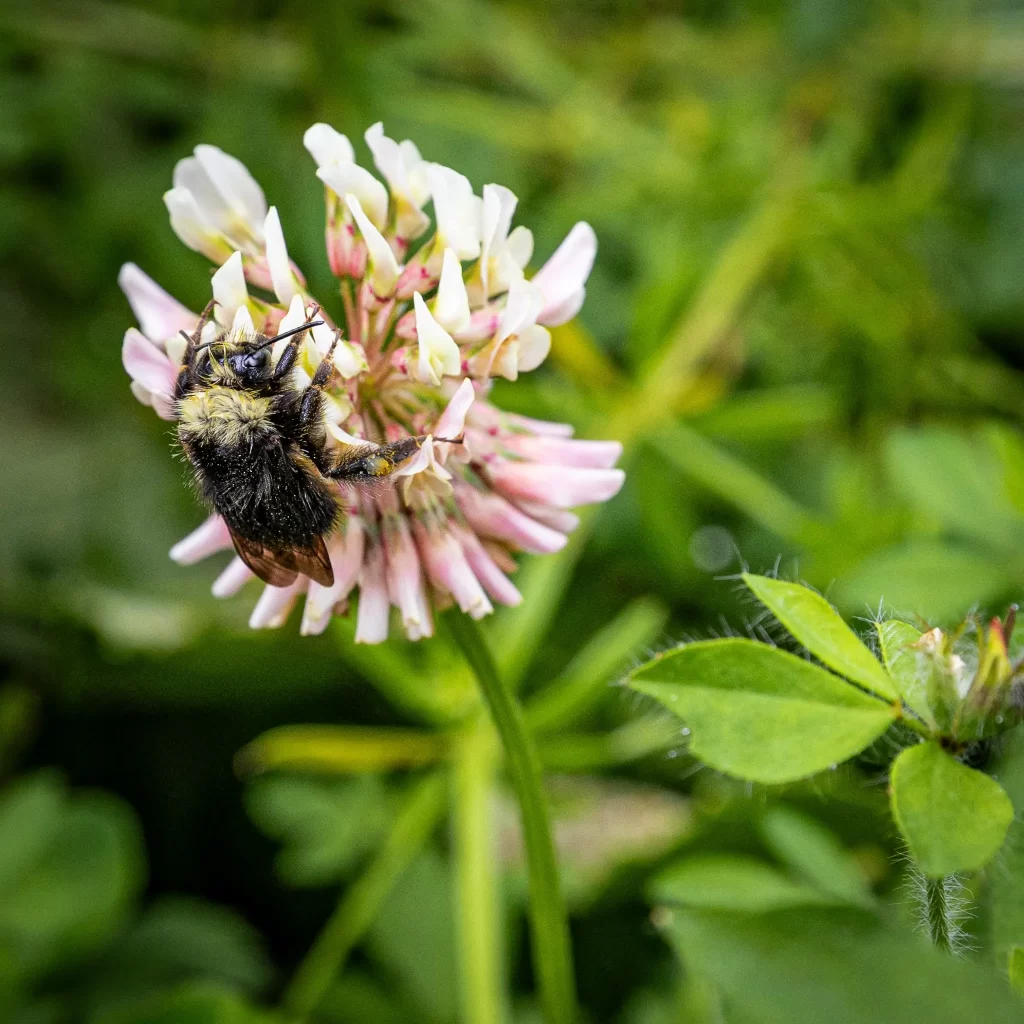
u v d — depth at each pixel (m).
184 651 0.16
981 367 0.18
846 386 0.18
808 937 0.09
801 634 0.09
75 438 0.19
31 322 0.19
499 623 0.14
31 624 0.17
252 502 0.10
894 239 0.18
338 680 0.17
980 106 0.20
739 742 0.09
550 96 0.19
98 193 0.18
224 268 0.09
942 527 0.15
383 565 0.10
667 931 0.09
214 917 0.16
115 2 0.19
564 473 0.10
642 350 0.16
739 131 0.19
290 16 0.19
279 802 0.15
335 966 0.14
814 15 0.19
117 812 0.16
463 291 0.09
